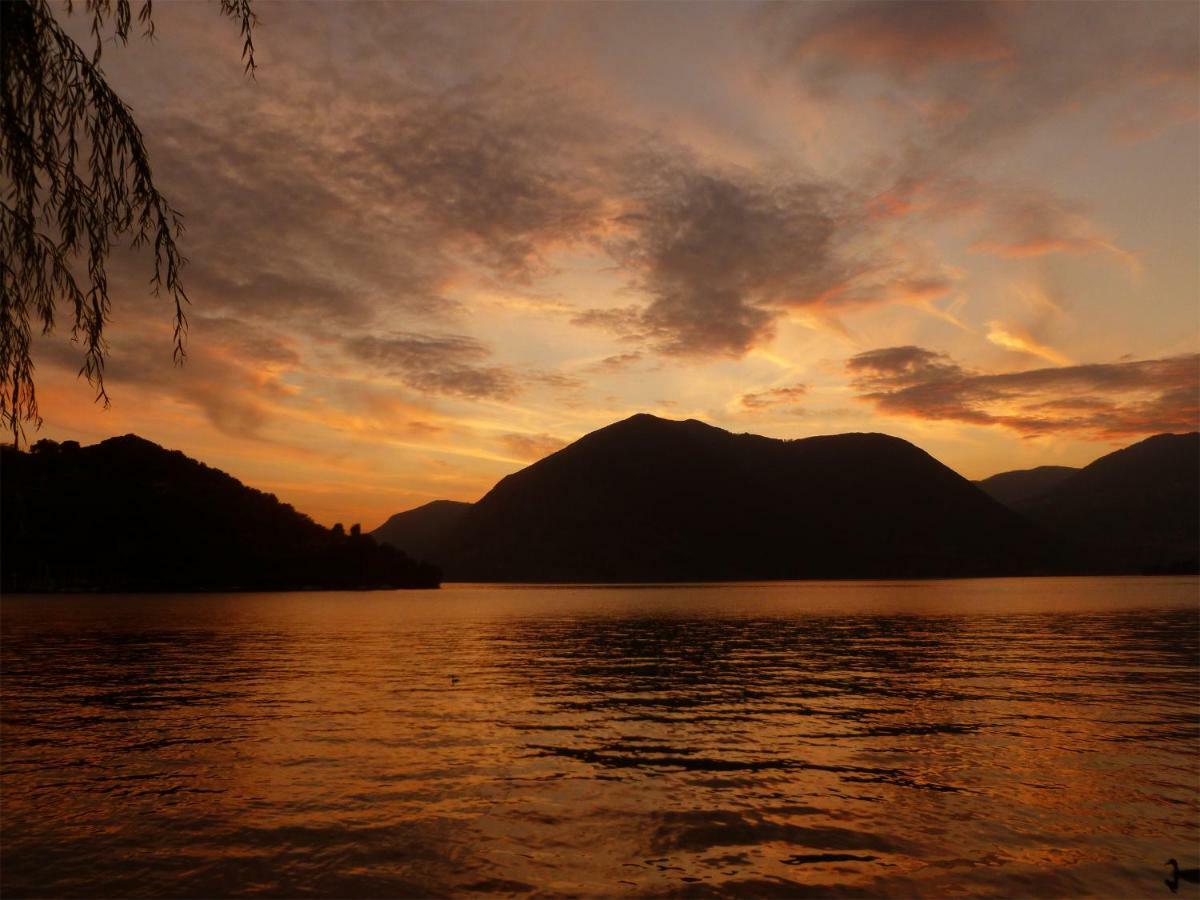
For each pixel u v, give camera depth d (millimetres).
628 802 13469
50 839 11523
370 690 28719
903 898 9461
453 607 130625
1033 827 12008
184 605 145125
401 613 108562
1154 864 10500
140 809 12977
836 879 10031
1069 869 10312
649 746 18328
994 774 15336
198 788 14328
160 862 10648
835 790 14211
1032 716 22031
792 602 134750
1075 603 113938
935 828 12008
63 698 26484
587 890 9719
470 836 11703
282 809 13031
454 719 22172
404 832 11859
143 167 6230
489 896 9547
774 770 15820
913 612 94438
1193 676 31438
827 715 22766
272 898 9500
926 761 16500
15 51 5449
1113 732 19531
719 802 13461
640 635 61812
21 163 5707
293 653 46062
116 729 20375
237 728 20547
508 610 117000
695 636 59938
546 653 45906
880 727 20672
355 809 13031
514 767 16094
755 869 10383
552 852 11047
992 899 9414
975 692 27125
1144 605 105250
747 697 26797
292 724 21234
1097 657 39812
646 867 10477
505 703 25438
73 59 5828
